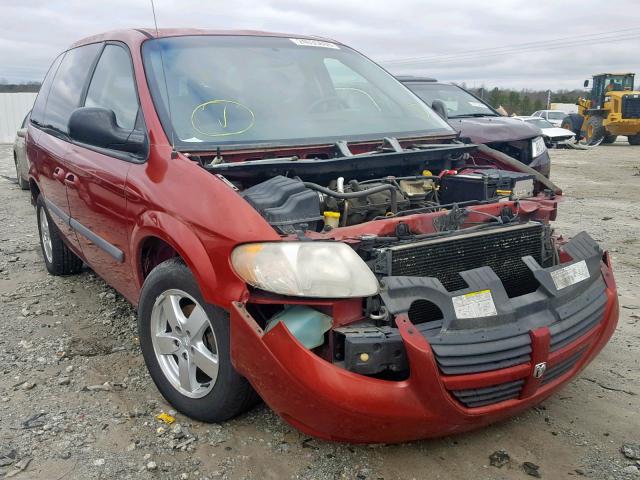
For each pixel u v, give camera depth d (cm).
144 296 308
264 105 361
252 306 255
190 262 266
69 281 525
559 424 299
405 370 237
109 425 296
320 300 239
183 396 298
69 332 411
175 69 356
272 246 245
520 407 258
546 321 262
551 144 2331
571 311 271
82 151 402
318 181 339
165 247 323
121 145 340
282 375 234
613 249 639
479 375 239
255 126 343
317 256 242
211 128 330
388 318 242
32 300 475
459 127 778
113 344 390
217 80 362
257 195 273
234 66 378
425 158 357
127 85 367
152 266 334
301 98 382
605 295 296
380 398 229
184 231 272
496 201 335
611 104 2453
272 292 242
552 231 319
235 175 300
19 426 295
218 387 276
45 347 386
